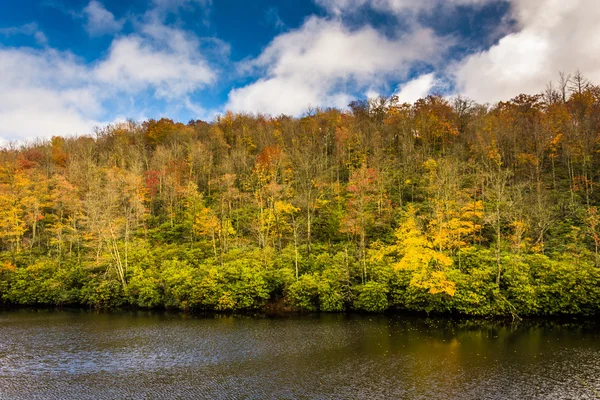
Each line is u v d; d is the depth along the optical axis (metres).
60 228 55.25
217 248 53.66
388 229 53.03
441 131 79.38
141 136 99.75
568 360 24.53
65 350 29.28
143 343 30.75
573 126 63.69
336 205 60.22
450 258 38.34
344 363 25.02
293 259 45.72
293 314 39.47
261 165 64.88
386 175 63.88
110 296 45.91
